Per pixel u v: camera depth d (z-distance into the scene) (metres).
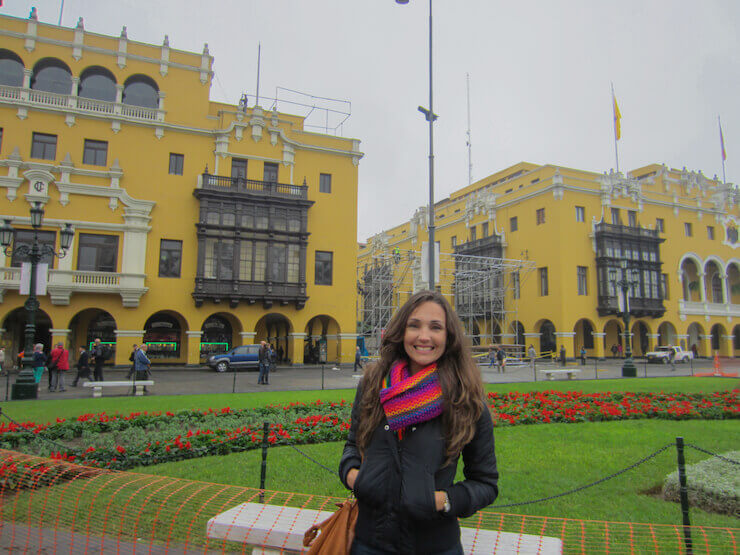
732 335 48.78
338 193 35.38
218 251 31.05
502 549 3.46
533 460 7.74
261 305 32.09
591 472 7.11
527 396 14.43
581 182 41.38
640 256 42.38
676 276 45.56
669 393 15.15
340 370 30.33
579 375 27.06
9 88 28.06
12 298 26.67
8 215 27.06
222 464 7.49
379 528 2.28
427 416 2.33
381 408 2.46
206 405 13.21
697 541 4.79
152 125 30.80
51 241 27.81
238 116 33.00
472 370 2.54
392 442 2.36
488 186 56.22
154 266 29.98
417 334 2.56
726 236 49.75
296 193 33.72
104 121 29.80
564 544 4.68
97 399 14.67
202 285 30.30
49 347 30.80
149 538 4.94
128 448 7.79
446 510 2.25
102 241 28.97
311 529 2.75
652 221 44.69
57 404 13.45
